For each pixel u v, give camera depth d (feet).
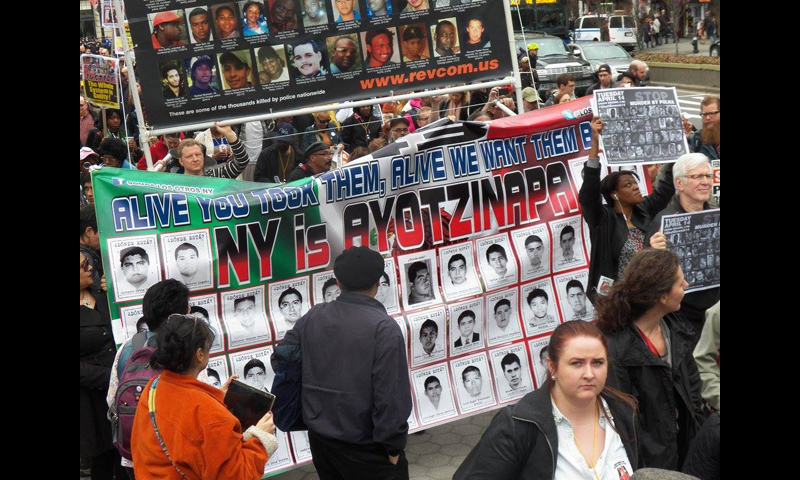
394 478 12.44
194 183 15.10
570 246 18.19
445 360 17.12
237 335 15.33
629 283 11.48
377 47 20.02
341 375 12.12
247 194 15.37
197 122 18.94
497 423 9.13
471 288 17.28
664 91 17.61
